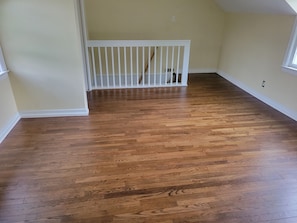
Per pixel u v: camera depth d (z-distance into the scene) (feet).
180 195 5.75
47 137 8.33
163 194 5.78
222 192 5.87
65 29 8.55
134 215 5.18
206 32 16.38
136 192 5.83
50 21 8.34
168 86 14.39
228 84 15.02
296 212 5.31
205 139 8.32
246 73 13.62
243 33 13.71
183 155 7.37
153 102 11.83
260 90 12.31
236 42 14.61
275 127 9.25
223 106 11.38
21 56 8.73
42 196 5.66
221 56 16.90
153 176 6.41
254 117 10.14
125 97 12.51
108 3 14.44
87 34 13.83
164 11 15.29
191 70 17.48
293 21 9.75
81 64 9.29
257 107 11.28
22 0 7.89
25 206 5.37
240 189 5.98
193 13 15.65
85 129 8.95
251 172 6.61
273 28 11.03
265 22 11.60
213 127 9.21
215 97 12.64
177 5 15.26
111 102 11.78
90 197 5.66
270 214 5.24
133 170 6.65
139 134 8.62
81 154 7.36
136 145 7.89
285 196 5.76
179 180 6.27
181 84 14.65
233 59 15.12
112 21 14.98
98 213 5.22
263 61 11.92
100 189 5.92
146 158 7.20
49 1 8.02
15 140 8.11
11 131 8.70
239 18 14.08
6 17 8.04
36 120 9.62
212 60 17.39
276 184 6.16
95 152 7.47
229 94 13.14
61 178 6.29
